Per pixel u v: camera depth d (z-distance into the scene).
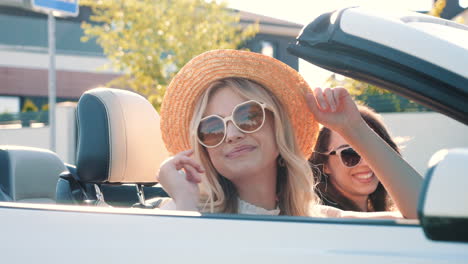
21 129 13.16
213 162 1.81
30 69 17.81
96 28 13.88
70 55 18.19
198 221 1.28
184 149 1.90
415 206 1.68
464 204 0.88
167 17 13.34
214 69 1.81
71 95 18.23
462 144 5.13
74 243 1.33
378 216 2.07
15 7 17.48
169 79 13.27
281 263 1.15
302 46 1.39
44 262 1.33
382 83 1.30
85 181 2.22
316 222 1.20
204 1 13.38
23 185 2.61
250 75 1.80
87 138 2.15
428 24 1.41
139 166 2.22
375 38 1.28
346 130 1.80
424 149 5.47
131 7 13.38
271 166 1.89
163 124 1.90
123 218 1.35
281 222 1.22
